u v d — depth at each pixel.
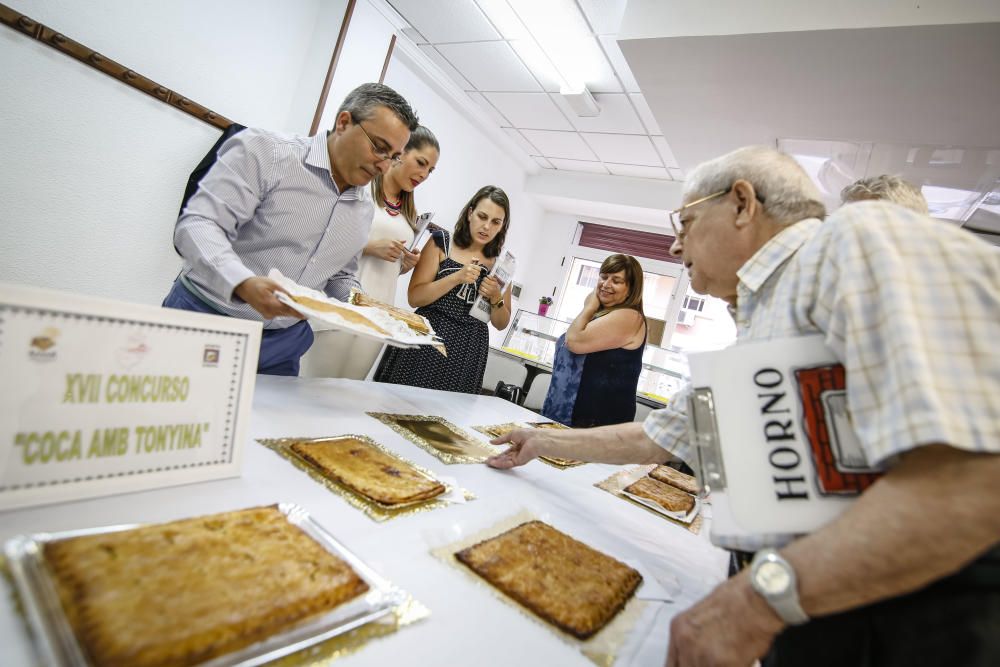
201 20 2.41
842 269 0.51
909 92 2.17
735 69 2.37
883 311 0.46
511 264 2.12
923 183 2.91
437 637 0.48
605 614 0.61
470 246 2.26
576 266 5.84
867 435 0.45
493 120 4.52
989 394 0.40
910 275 0.46
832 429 0.53
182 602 0.39
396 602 0.50
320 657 0.41
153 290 2.53
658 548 0.93
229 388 0.68
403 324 1.26
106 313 0.55
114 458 0.56
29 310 0.50
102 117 2.18
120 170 2.28
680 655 0.50
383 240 2.05
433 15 3.13
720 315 5.08
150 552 0.44
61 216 2.15
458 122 4.35
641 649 0.58
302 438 0.89
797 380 0.56
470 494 0.87
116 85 2.19
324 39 2.90
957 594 0.44
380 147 1.28
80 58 2.04
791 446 0.55
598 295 2.15
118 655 0.33
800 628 0.53
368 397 1.35
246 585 0.43
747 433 0.58
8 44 1.87
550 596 0.61
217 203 1.16
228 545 0.48
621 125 3.88
